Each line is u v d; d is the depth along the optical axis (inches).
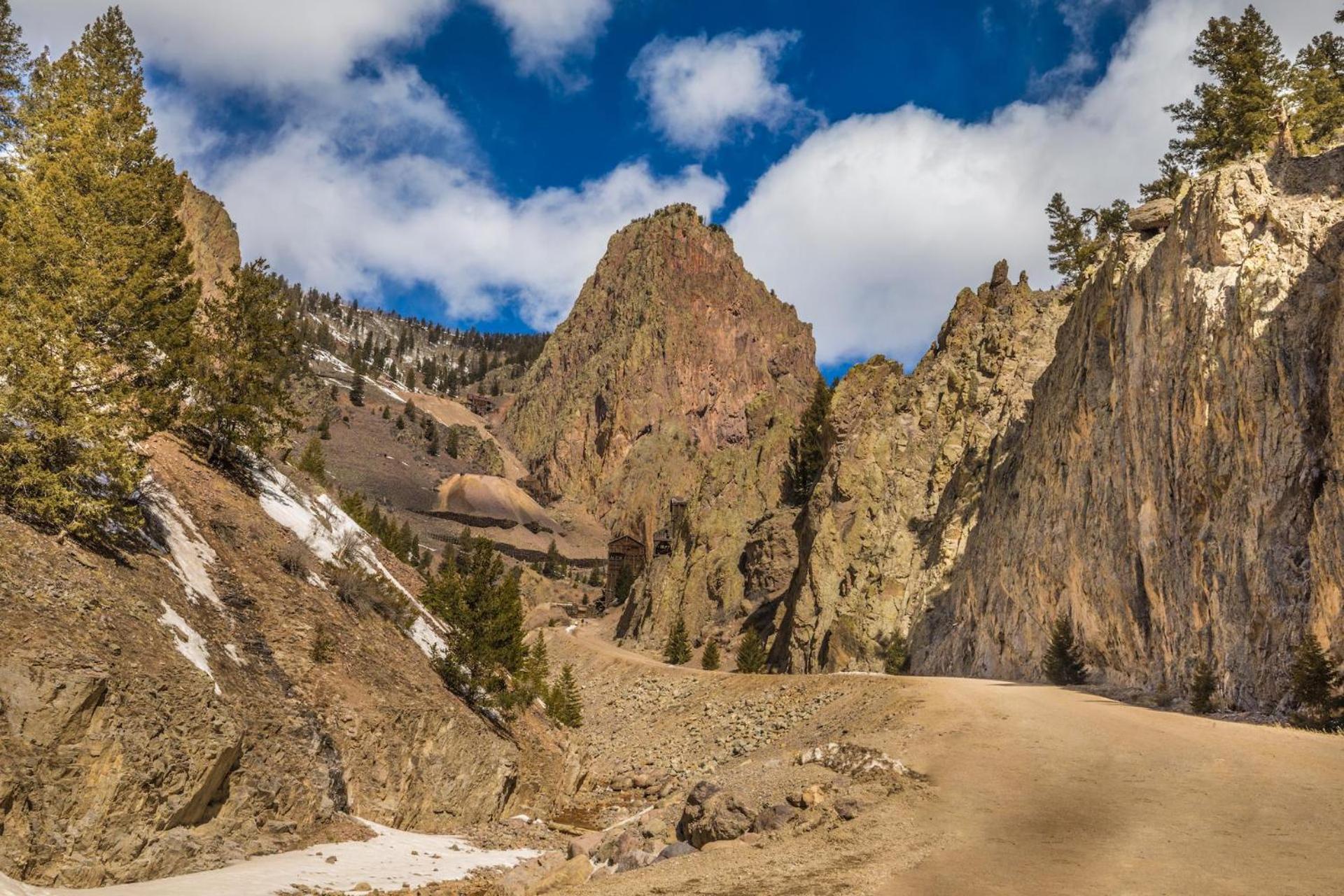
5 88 1681.8
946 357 3540.8
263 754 893.8
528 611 5310.0
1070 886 502.9
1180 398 1596.9
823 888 544.4
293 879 752.3
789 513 3996.1
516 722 1544.0
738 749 1893.5
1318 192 1515.7
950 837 645.3
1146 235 2165.4
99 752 696.4
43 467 919.0
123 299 1057.5
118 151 1375.5
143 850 711.1
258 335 1517.0
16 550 800.3
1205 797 709.3
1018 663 2135.8
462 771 1221.7
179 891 655.8
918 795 792.3
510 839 1166.3
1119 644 1738.4
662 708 2682.1
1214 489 1461.6
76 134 1272.1
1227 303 1517.0
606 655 3772.1
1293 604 1227.2
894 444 3403.1
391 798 1081.4
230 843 805.2
